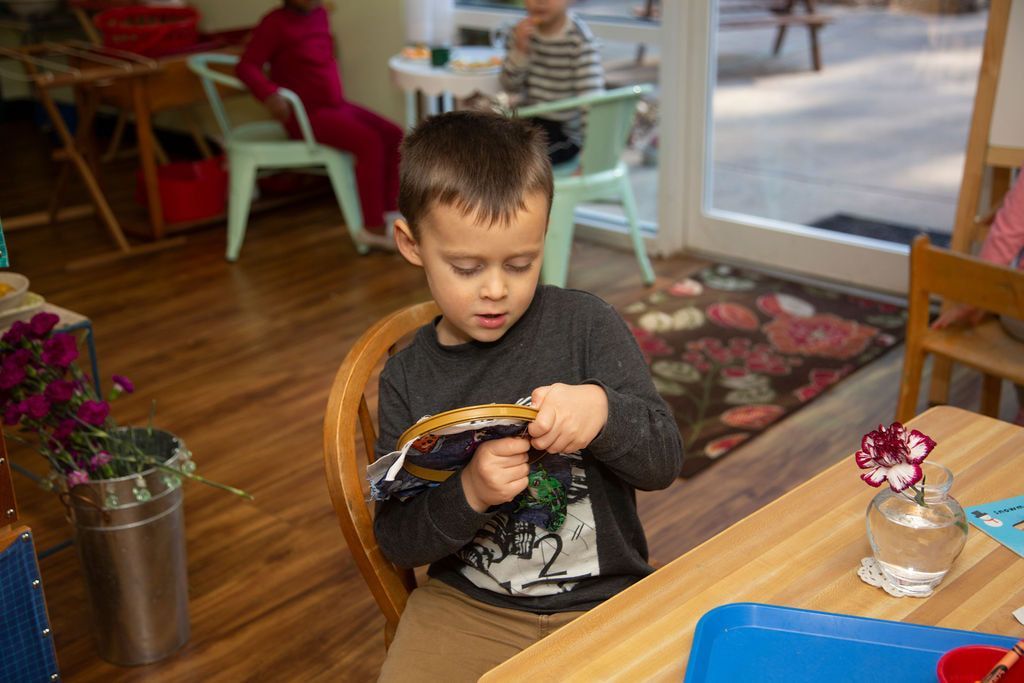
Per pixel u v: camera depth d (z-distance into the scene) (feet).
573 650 2.81
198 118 18.01
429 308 4.29
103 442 5.81
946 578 3.05
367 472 3.23
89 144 14.35
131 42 14.16
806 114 11.66
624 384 3.85
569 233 11.47
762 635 2.81
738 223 12.55
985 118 8.22
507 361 3.93
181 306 11.97
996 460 3.67
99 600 6.13
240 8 16.90
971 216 8.53
